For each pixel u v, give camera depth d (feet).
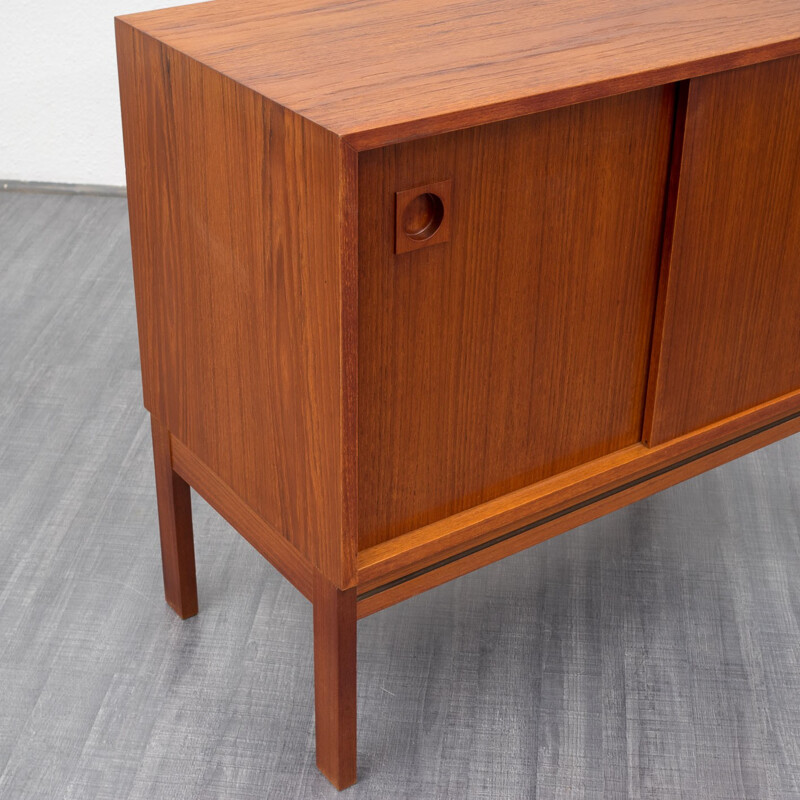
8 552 6.93
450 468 4.92
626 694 6.06
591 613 6.57
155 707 5.95
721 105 4.77
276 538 5.25
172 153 4.77
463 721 5.89
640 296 5.13
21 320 9.24
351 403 4.27
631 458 5.49
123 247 10.40
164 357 5.49
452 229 4.31
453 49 4.61
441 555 5.13
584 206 4.68
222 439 5.24
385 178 4.02
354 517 4.56
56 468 7.64
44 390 8.41
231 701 6.00
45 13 10.60
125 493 7.43
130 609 6.56
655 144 4.75
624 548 7.04
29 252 10.28
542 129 4.36
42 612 6.51
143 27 4.78
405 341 4.44
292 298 4.31
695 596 6.70
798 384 6.05
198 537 7.11
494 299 4.62
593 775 5.61
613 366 5.24
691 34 4.81
